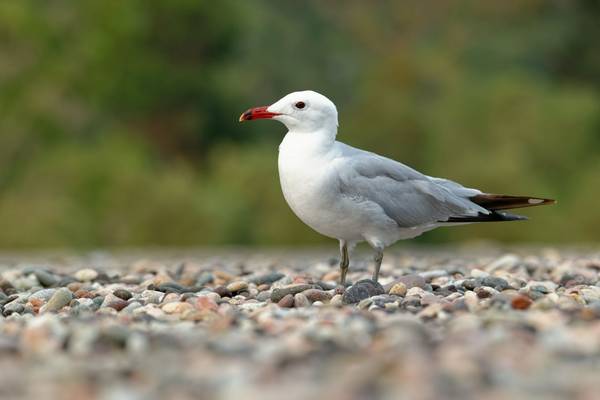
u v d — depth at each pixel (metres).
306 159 7.96
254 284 9.05
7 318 6.98
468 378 4.53
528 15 47.16
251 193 31.61
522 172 32.00
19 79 40.12
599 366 4.77
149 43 43.22
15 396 4.50
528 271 10.19
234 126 43.34
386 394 4.35
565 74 44.81
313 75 44.38
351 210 7.96
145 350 5.39
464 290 7.97
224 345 5.33
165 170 39.59
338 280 9.51
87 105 41.28
